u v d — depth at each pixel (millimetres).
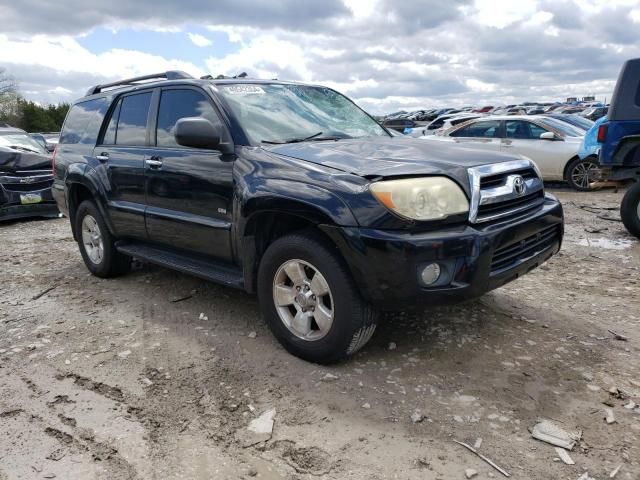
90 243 5555
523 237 3334
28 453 2676
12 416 3004
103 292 5066
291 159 3443
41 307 4715
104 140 5211
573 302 4469
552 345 3643
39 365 3592
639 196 6535
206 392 3176
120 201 4891
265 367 3436
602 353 3523
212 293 4871
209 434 2779
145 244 4980
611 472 2412
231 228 3750
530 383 3160
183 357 3621
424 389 3121
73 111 5930
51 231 8516
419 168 3119
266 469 2506
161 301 4734
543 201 3742
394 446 2633
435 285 3012
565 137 11195
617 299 4539
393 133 4742
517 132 11781
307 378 3279
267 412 2947
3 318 4473
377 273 2973
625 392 3039
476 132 12289
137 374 3416
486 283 3127
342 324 3189
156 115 4574
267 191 3365
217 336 3926
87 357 3680
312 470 2490
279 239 3426
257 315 4305
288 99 4441
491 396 3033
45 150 11391
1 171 9180
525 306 4367
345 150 3568
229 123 3865
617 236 6910
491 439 2660
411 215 2939
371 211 2973
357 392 3109
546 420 2795
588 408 2895
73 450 2691
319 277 3264
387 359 3480
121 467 2551
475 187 3135
